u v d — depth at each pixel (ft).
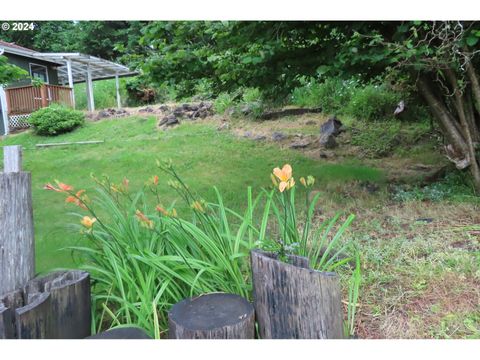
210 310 5.17
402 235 9.39
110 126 31.63
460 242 8.74
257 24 11.41
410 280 7.12
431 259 7.80
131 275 6.21
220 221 7.07
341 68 11.78
